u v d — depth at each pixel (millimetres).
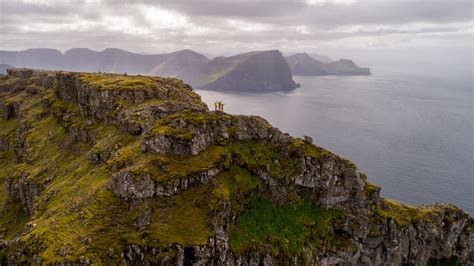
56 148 109312
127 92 102438
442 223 101000
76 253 57312
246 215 75562
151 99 102438
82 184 76875
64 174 90688
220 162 76938
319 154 89250
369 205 91062
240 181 77750
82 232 61188
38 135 122125
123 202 66375
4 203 103062
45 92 155625
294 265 74688
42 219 68938
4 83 188750
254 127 87188
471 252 103250
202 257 62562
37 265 57656
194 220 65812
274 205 80812
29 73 193750
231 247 68438
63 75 133625
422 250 95688
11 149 134000
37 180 94938
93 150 88812
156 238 61719
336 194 87688
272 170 82938
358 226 86750
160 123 82062
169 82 127250
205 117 83812
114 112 98625
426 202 179625
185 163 74250
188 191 70375
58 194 78625
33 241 61125
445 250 101500
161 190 68125
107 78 121062
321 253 80125
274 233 75875
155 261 60094
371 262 89000
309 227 81125
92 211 64500
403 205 102500
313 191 86312
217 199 68938
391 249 90125
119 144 85438
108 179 72562
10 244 63688
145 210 65188
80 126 106188
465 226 104938
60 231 61688
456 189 195375
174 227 64312
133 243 60406
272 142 87875
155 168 71062
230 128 84750
